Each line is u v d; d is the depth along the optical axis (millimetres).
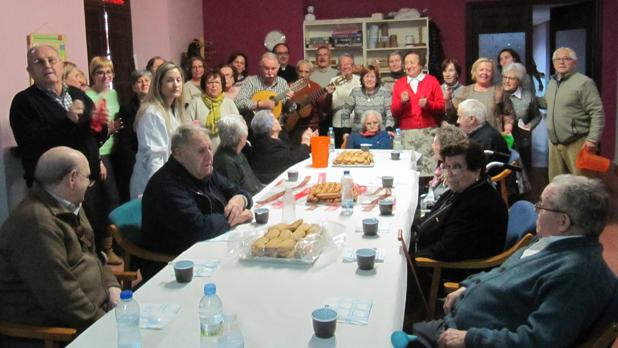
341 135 5703
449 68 5641
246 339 1485
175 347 1459
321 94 5363
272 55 5367
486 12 7633
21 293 1990
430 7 7680
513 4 7512
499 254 2529
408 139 5129
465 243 2498
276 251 2031
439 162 3516
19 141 3311
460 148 2520
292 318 1604
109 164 4207
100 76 4293
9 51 3652
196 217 2502
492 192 2539
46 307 1944
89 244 2277
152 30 6527
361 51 7777
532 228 2438
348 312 1628
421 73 5164
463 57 7715
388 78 7324
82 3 4402
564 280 1617
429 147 5102
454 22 7664
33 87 3336
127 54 6281
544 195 1771
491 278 1907
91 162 3455
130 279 2422
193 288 1835
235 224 2590
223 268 2002
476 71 5000
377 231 2383
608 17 7348
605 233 4641
